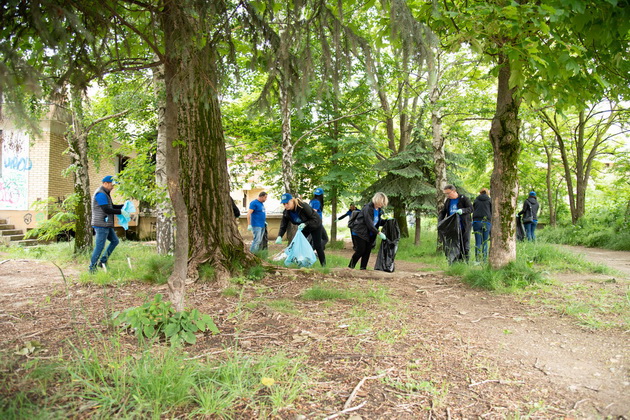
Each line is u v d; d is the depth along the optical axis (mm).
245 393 2445
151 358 2711
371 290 5332
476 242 8812
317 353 3221
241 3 3613
